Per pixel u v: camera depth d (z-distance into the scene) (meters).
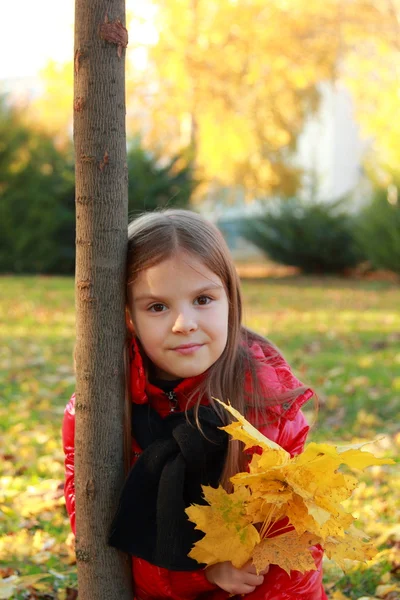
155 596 2.07
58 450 4.30
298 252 19.88
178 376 2.01
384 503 3.46
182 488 1.91
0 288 13.88
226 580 1.96
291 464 1.70
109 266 1.94
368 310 11.49
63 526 3.23
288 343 8.08
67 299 12.04
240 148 21.70
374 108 20.59
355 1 19.83
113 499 1.99
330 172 28.48
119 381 1.98
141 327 1.97
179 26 20.03
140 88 20.66
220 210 27.95
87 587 2.02
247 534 1.81
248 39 19.86
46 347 7.61
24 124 18.17
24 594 2.58
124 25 1.91
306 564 1.79
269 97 20.64
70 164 18.20
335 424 4.95
